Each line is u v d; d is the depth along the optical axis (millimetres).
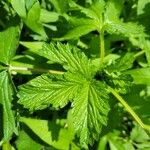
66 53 313
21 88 296
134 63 424
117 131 393
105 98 300
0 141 343
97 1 352
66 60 312
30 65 358
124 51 429
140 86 377
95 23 350
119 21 358
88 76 311
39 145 359
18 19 344
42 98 296
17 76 371
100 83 307
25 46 374
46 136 349
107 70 335
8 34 336
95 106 296
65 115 386
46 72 344
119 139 398
